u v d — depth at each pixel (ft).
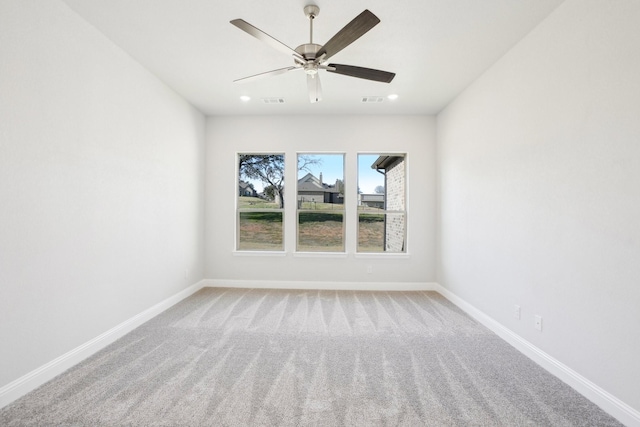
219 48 9.39
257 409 5.98
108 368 7.45
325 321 10.78
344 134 15.47
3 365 6.01
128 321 9.75
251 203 16.14
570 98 6.95
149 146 10.88
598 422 5.71
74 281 7.67
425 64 10.19
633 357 5.53
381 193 15.94
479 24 8.04
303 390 6.62
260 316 11.25
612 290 5.93
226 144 15.62
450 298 13.44
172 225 12.49
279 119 15.57
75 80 7.68
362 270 15.34
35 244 6.64
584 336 6.55
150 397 6.30
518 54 8.83
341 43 6.91
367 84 11.84
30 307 6.54
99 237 8.52
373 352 8.47
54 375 7.04
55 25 7.08
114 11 7.63
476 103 11.24
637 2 5.51
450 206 13.55
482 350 8.64
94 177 8.33
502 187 9.56
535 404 6.22
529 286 8.28
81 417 5.69
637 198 5.49
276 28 8.34
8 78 6.07
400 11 7.56
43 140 6.82
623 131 5.74
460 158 12.53
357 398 6.36
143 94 10.52
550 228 7.53
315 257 15.39
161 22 8.09
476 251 11.16
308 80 8.54
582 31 6.63
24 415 5.73
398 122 15.37
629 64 5.63
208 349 8.55
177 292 12.93
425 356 8.27
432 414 5.87
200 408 5.98
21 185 6.34
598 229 6.23
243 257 15.56
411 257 15.30
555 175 7.39
